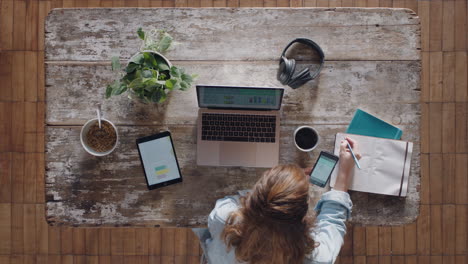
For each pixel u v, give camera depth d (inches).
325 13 61.4
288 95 61.6
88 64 61.1
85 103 61.1
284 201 39.4
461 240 96.9
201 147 59.6
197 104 61.3
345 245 97.0
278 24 61.4
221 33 61.4
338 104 61.7
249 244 41.7
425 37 97.5
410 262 97.0
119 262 96.4
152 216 60.6
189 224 60.5
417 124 61.5
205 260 61.9
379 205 60.3
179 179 60.1
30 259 96.8
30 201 97.4
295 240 41.4
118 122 61.1
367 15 61.4
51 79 61.1
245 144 59.5
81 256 96.8
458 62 97.2
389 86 61.6
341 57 61.6
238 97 57.8
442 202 97.1
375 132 60.7
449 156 97.2
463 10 97.0
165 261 96.3
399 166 59.2
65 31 60.9
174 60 61.3
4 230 97.2
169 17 61.2
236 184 60.9
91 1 97.1
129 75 54.0
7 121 97.7
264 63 61.6
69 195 60.7
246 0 96.7
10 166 97.6
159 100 54.7
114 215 60.7
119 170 60.9
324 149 61.3
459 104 97.1
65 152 61.0
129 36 61.2
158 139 60.2
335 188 56.9
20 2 97.3
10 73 97.7
